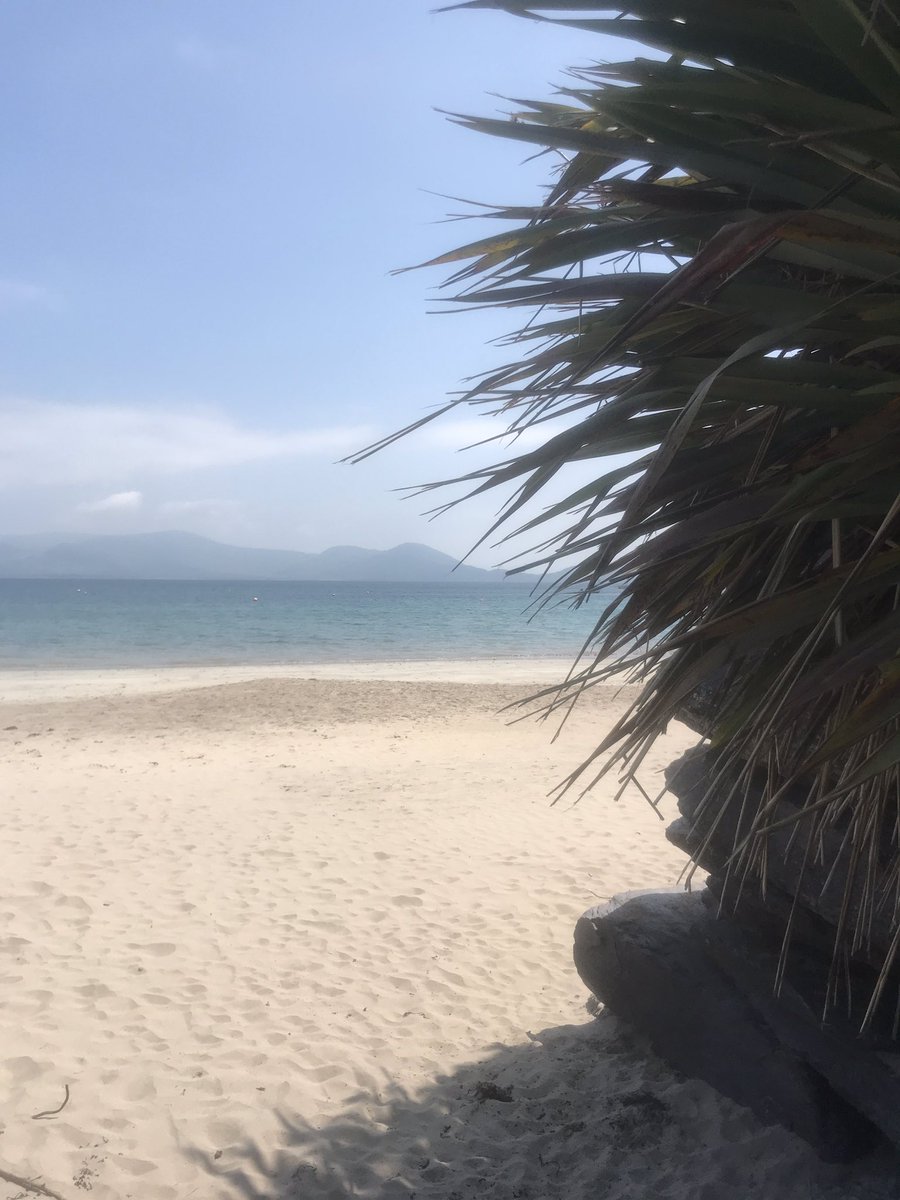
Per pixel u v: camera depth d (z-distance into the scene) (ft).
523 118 7.95
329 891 20.99
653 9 5.10
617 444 6.66
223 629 136.77
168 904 19.97
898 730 5.11
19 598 288.51
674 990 12.21
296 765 36.22
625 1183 10.34
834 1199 9.61
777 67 5.32
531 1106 12.08
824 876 9.77
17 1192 10.29
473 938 18.42
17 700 55.42
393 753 39.01
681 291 4.66
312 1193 10.37
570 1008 15.33
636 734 6.54
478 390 6.33
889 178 5.22
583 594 6.45
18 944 17.53
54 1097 12.25
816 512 5.45
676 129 5.71
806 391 5.50
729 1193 9.97
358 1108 12.20
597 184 6.07
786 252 5.56
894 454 5.21
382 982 16.37
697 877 21.58
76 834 25.38
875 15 4.35
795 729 7.62
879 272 5.27
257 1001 15.44
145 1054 13.51
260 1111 12.04
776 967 11.32
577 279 6.10
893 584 5.79
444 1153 11.12
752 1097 11.09
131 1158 10.98
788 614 5.48
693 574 6.86
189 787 31.91
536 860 23.32
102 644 106.73
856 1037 10.18
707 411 6.89
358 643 111.14
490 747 40.52
